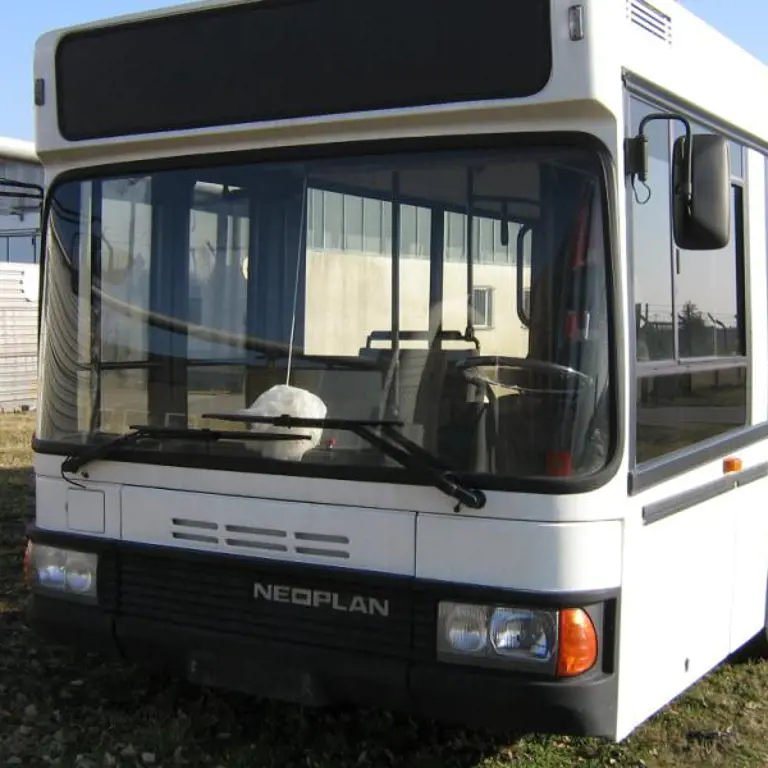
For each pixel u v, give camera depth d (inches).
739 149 182.1
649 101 146.6
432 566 137.6
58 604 164.6
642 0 145.2
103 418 163.8
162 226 161.3
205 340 157.8
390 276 147.0
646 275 144.6
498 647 133.8
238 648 149.2
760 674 207.6
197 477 153.0
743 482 178.4
